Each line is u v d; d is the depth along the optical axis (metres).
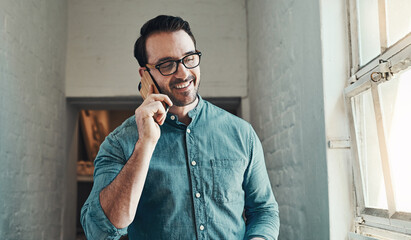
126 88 4.05
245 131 1.46
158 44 1.31
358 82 1.71
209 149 1.40
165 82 1.33
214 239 1.34
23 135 2.91
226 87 4.08
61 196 3.94
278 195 2.96
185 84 1.32
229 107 4.38
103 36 4.11
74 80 4.06
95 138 6.95
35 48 3.20
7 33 2.65
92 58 4.09
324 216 1.95
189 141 1.39
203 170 1.38
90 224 1.25
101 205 1.22
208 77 4.08
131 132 1.38
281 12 2.80
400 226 1.46
